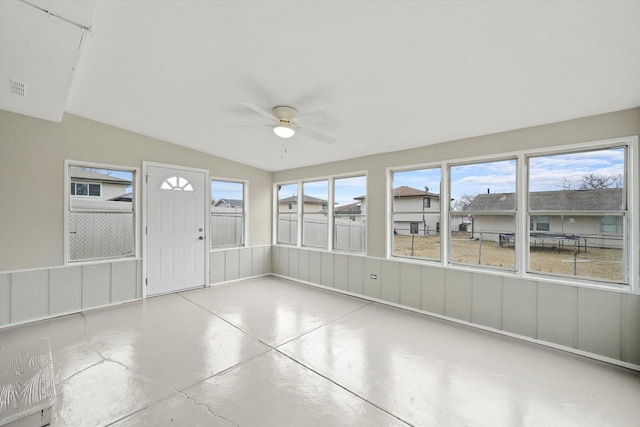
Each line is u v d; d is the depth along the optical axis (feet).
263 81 7.94
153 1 5.26
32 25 5.49
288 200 18.85
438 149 11.87
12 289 10.18
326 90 8.16
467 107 8.64
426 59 6.52
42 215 10.77
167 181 14.23
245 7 5.34
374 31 5.75
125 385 6.77
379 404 6.28
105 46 6.73
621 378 7.41
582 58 6.02
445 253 11.69
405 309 12.67
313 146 13.47
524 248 9.82
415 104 8.69
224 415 5.87
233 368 7.63
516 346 9.16
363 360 8.14
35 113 10.16
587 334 8.52
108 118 11.59
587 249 8.89
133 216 13.29
